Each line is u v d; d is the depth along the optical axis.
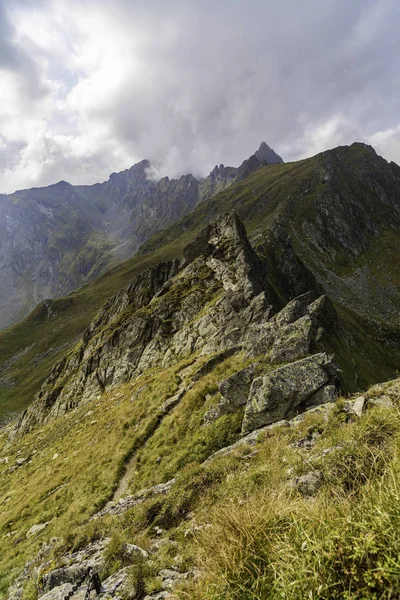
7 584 13.52
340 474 5.74
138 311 59.44
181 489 11.41
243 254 53.84
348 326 93.69
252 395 18.25
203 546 4.54
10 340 193.88
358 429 6.72
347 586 2.70
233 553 3.76
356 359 50.44
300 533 3.31
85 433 34.94
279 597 2.93
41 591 9.58
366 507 3.33
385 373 69.25
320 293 108.94
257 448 12.28
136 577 6.53
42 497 24.70
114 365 51.78
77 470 25.70
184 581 5.42
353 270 189.88
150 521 10.91
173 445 20.83
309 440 10.49
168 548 7.78
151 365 44.56
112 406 38.19
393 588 2.46
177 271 68.69
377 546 2.76
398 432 5.49
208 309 45.72
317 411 13.27
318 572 2.84
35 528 19.86
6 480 37.88
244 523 4.08
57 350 171.88
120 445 24.56
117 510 15.05
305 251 195.88
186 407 23.67
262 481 8.35
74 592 7.52
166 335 48.50
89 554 10.27
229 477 10.44
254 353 24.86
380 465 4.97
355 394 13.46
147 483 18.12
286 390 16.70
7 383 155.75
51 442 42.62
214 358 28.36
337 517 3.41
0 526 23.38
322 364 17.30
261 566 3.51
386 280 182.00
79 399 52.88
